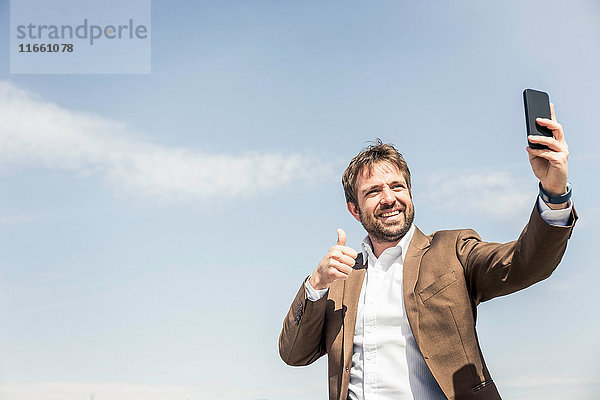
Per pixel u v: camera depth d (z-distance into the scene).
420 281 1.74
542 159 1.38
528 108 1.39
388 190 1.89
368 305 1.82
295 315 1.92
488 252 1.64
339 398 1.78
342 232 1.81
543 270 1.46
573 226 1.40
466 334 1.64
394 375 1.71
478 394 1.58
